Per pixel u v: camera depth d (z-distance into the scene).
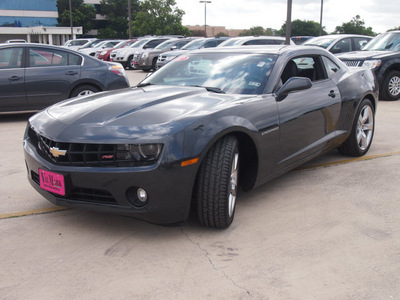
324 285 2.46
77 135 2.89
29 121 3.51
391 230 3.19
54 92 7.62
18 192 4.00
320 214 3.48
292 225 3.27
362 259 2.76
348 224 3.29
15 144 5.91
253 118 3.31
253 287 2.45
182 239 3.03
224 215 3.03
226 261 2.73
